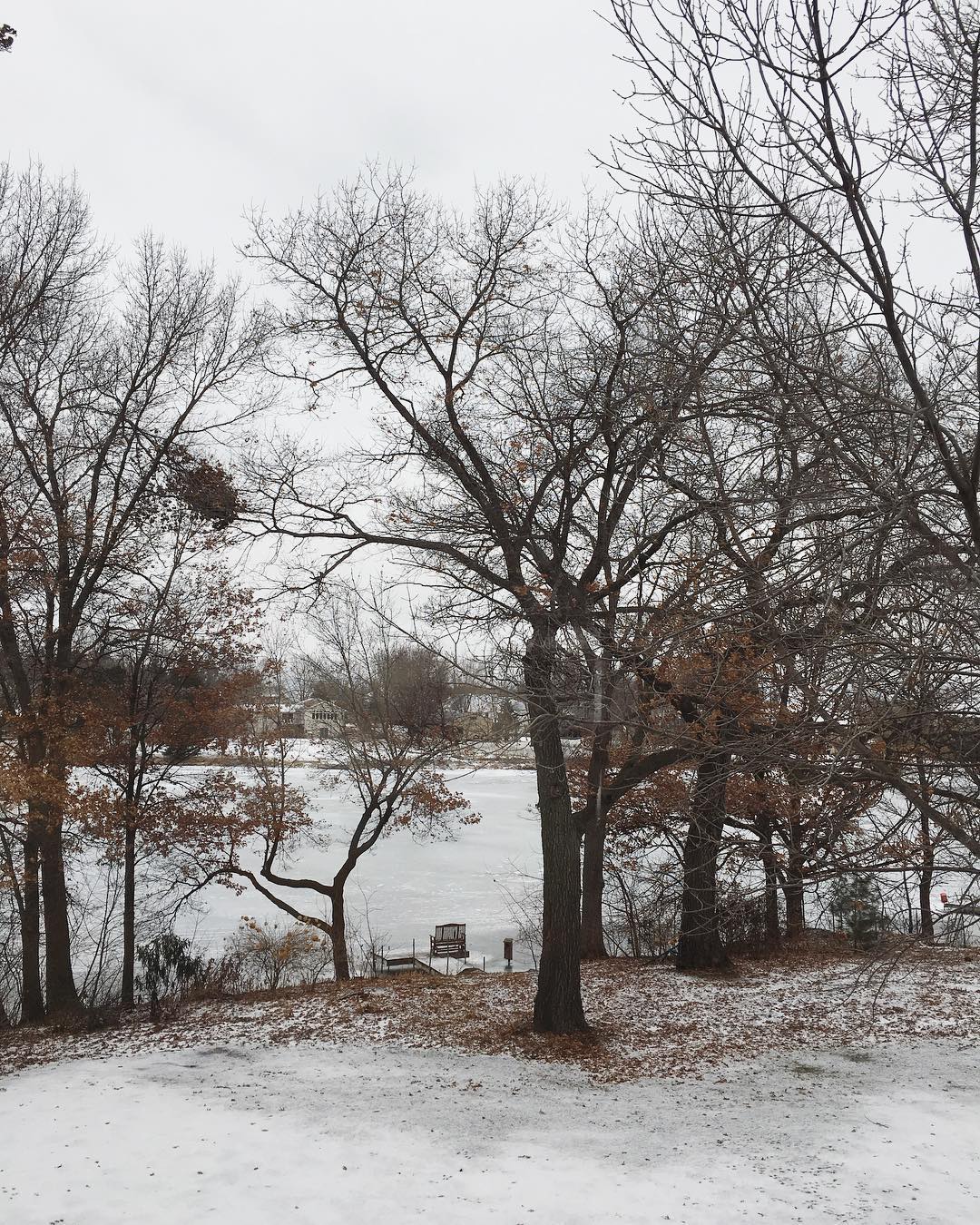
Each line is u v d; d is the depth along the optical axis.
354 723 22.12
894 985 16.77
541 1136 9.93
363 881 36.78
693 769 15.86
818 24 4.34
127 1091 11.70
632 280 8.88
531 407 10.72
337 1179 8.73
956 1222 7.64
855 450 5.44
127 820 18.00
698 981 17.39
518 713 10.41
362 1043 14.09
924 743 5.41
